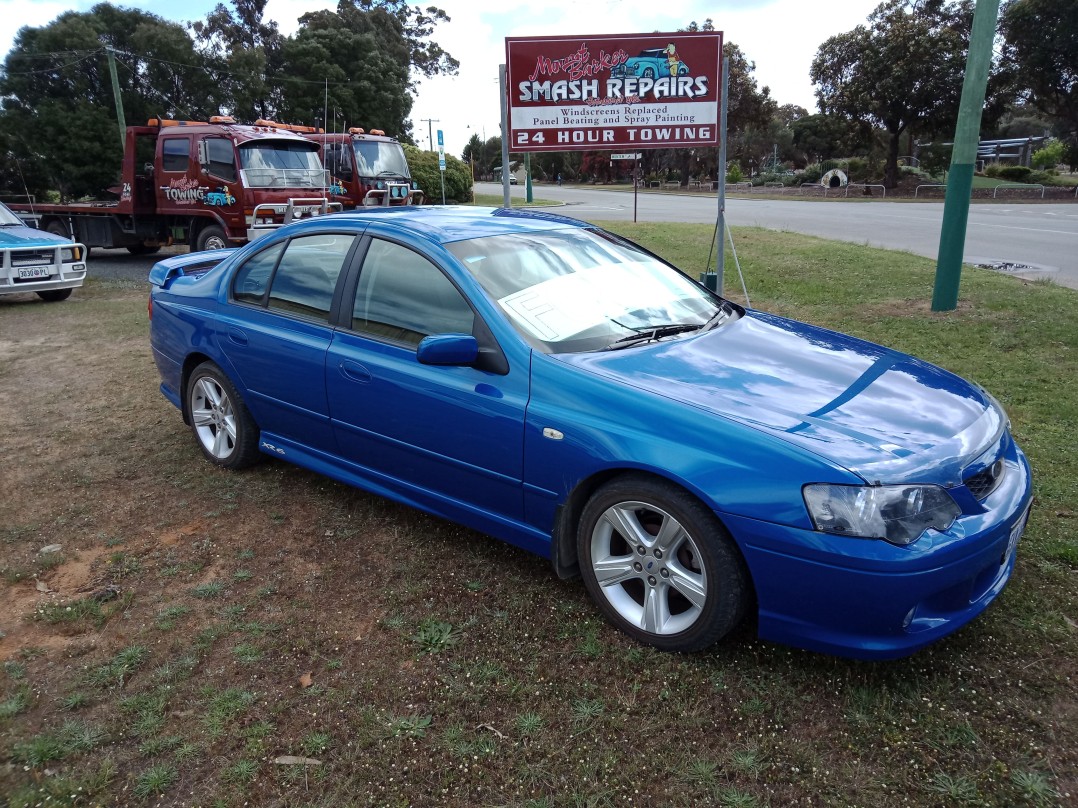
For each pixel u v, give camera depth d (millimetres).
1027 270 11367
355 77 41094
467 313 3205
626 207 30531
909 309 8242
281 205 13141
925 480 2406
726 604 2572
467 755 2326
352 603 3146
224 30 41719
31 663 2793
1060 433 4703
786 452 2438
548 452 2891
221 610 3105
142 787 2225
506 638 2893
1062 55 34000
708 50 7293
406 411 3320
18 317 9578
